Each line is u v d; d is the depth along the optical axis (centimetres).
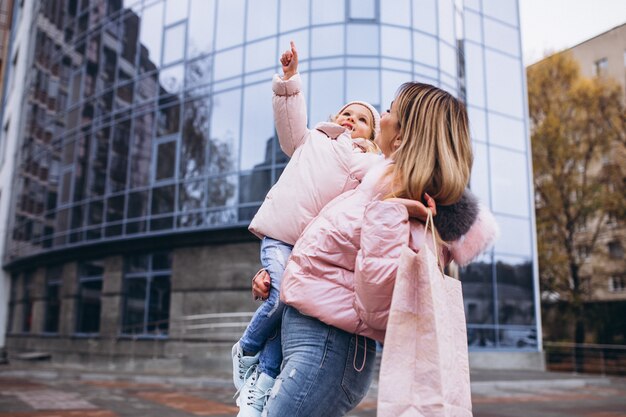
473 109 1981
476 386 1333
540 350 1906
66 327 2002
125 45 2055
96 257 1983
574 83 2862
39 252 2198
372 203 165
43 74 2602
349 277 175
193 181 1733
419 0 1719
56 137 2338
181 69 1855
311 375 175
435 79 1708
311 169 200
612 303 2895
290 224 198
